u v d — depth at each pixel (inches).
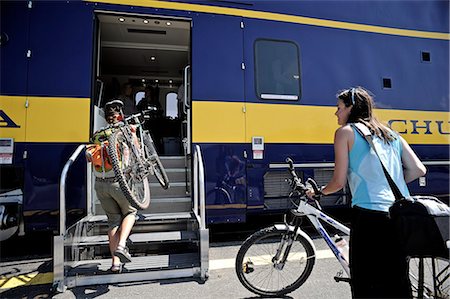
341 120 79.1
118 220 112.7
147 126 235.5
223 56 151.9
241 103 151.9
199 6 150.9
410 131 178.9
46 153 129.3
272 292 99.7
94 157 107.4
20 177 127.5
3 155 125.9
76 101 133.6
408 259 67.9
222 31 152.9
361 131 71.2
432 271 77.9
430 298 78.1
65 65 134.1
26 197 127.0
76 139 132.0
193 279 111.8
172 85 264.2
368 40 175.6
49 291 103.5
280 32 161.0
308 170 158.4
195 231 125.0
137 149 115.2
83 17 137.8
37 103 130.1
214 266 124.9
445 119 185.5
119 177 100.6
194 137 144.9
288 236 98.2
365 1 176.9
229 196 146.6
